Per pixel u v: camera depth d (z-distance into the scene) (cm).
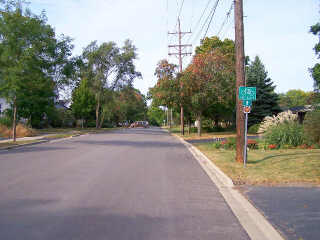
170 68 3122
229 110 4022
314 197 720
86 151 1680
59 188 791
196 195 750
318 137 1712
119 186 824
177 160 1378
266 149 1738
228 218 582
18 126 2919
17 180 887
